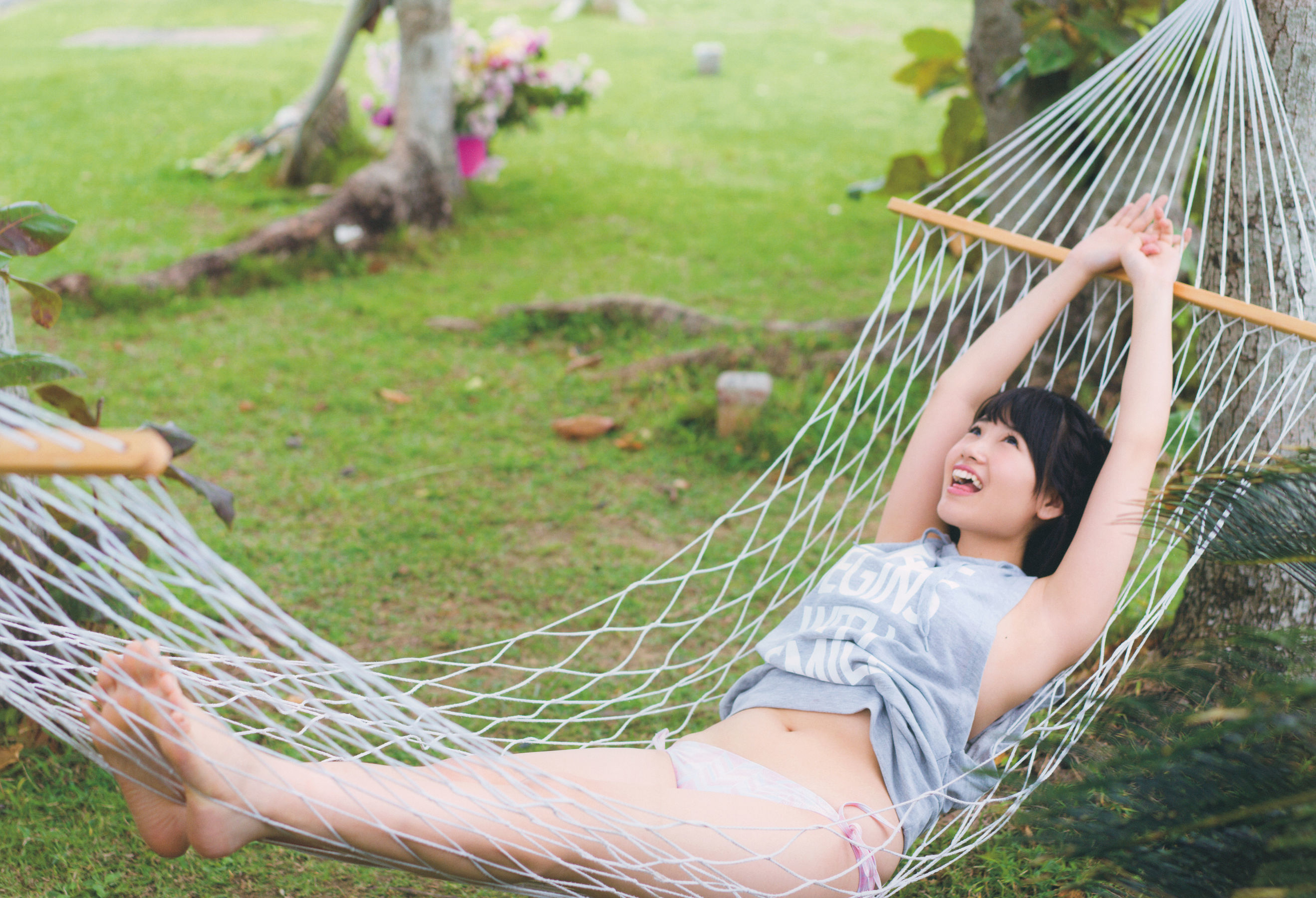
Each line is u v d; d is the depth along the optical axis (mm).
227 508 2586
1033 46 4367
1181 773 1586
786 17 19312
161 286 6621
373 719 1737
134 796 1677
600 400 5406
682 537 4141
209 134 10625
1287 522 1876
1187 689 1760
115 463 1177
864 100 13406
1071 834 1666
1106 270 2469
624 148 11047
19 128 10617
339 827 1652
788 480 4609
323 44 15844
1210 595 2807
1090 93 2756
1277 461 1849
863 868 1867
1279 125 2416
